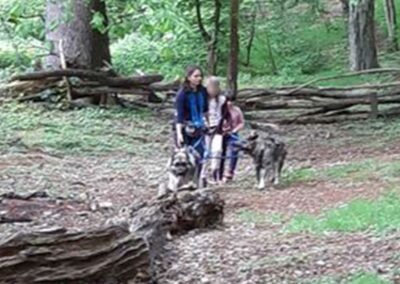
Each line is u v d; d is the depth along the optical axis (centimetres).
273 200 1166
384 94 2208
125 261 696
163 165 1524
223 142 1299
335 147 1758
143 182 1348
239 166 1513
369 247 809
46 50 2409
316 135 1955
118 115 2066
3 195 1077
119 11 1659
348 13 3381
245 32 3653
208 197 949
